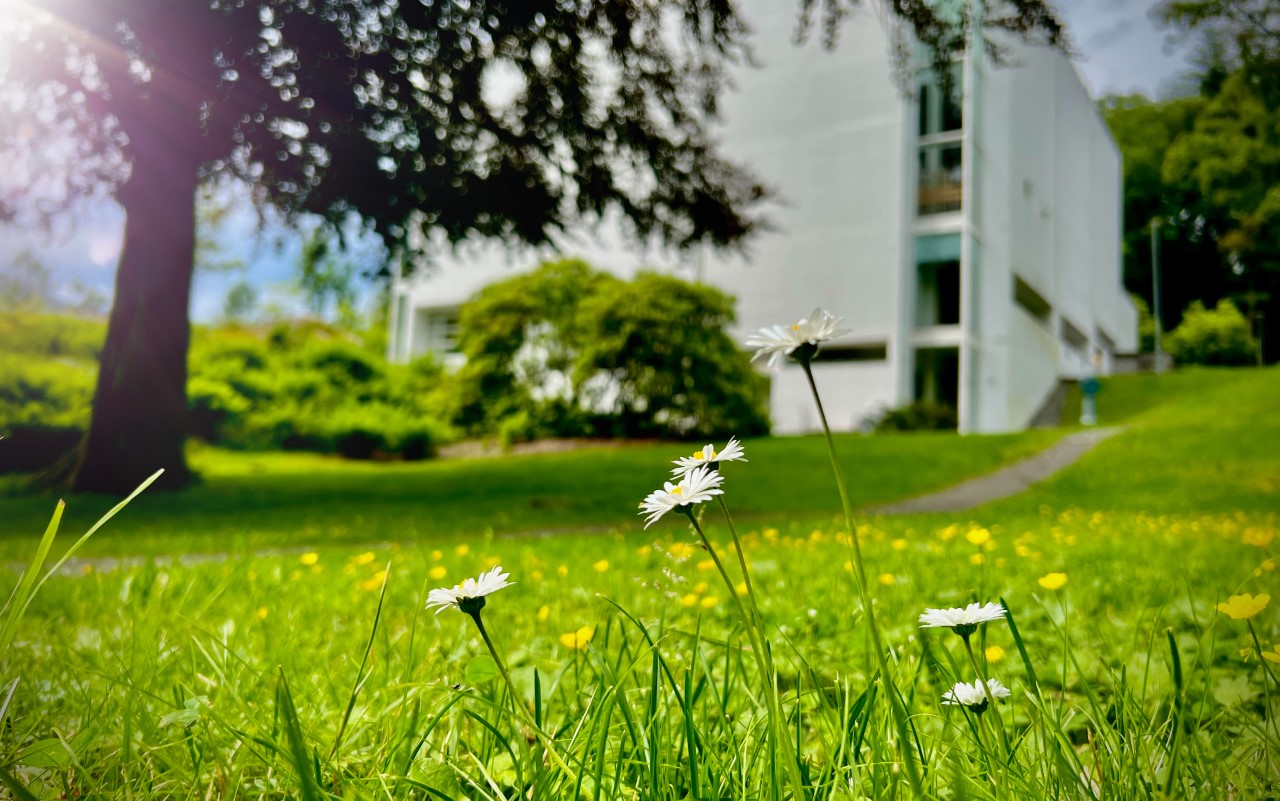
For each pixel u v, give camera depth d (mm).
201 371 23656
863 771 1202
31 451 18016
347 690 1786
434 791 1143
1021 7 10484
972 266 22484
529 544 6289
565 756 1262
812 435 20562
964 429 21453
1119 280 43688
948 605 2961
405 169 11883
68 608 3205
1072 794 1167
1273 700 1723
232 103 10727
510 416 22078
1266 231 32031
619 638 2352
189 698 1583
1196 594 3236
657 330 19766
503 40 11102
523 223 13133
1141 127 45094
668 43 15227
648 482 14016
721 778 1206
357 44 10453
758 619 1043
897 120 22594
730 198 14414
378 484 14273
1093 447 17547
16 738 1455
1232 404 24625
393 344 30359
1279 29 17219
